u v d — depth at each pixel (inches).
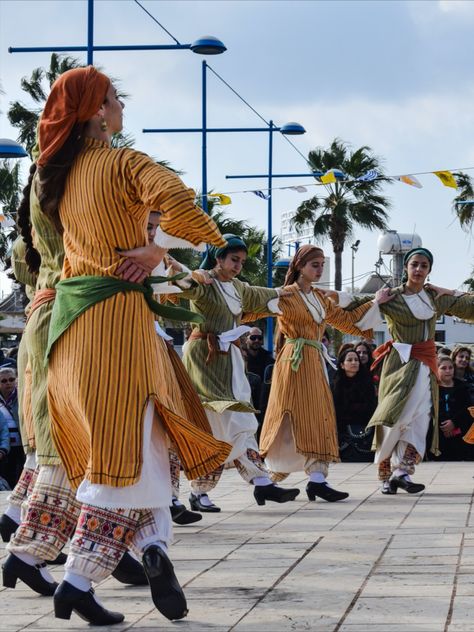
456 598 178.2
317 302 341.1
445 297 350.6
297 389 336.8
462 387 481.4
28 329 195.2
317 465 332.2
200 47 550.9
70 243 169.5
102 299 163.6
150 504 161.8
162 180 156.5
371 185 1453.0
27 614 175.0
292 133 799.7
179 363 182.9
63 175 167.6
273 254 1507.1
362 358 481.1
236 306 318.7
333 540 244.4
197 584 195.9
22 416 220.7
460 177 1475.1
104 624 165.8
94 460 160.7
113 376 161.6
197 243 160.6
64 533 185.2
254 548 235.3
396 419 336.8
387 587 188.7
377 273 1045.8
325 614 169.8
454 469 437.4
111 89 169.9
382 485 375.6
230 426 311.7
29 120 1275.8
